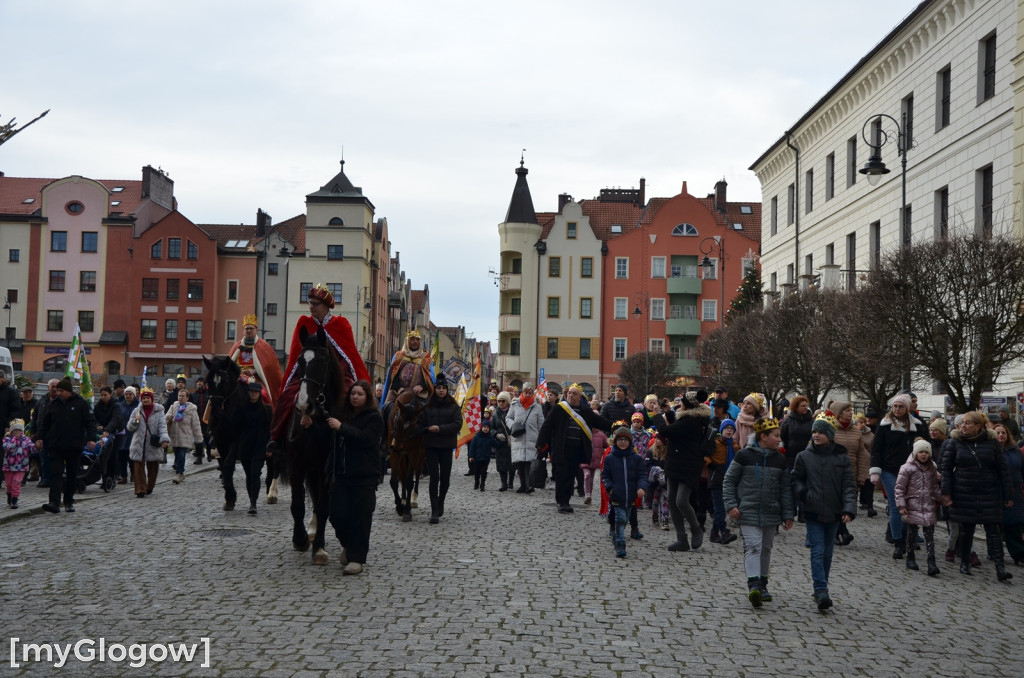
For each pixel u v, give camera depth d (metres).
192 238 86.06
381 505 18.25
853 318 22.98
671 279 85.25
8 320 85.69
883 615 9.76
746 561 10.08
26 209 87.75
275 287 88.50
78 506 16.89
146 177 89.38
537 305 86.00
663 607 9.64
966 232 21.62
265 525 14.64
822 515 9.94
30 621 8.27
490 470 29.94
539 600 9.68
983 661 7.99
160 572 10.59
